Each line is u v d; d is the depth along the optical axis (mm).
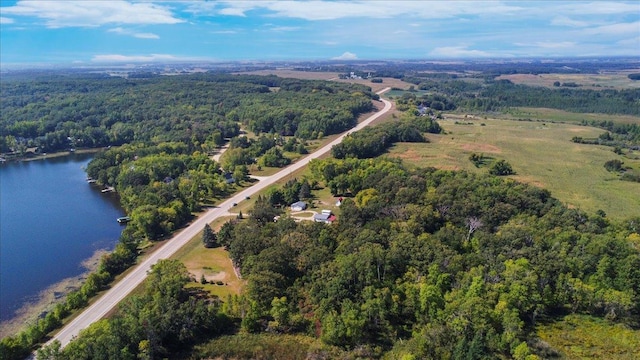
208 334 87750
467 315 80625
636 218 123188
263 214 135625
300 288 97062
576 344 81500
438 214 123438
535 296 86688
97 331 81750
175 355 82438
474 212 124812
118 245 127500
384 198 137000
